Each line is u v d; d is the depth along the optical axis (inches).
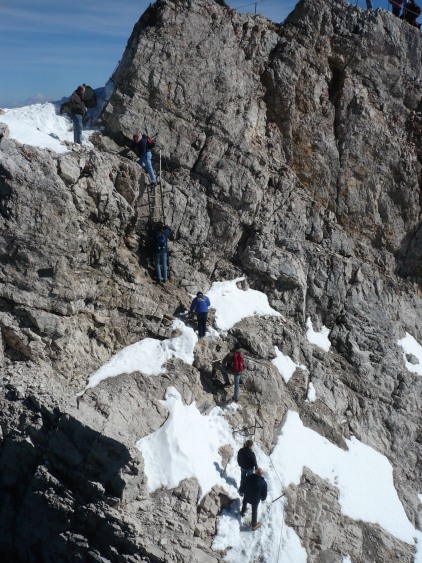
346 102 1051.9
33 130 800.9
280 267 944.3
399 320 1043.3
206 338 839.1
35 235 731.4
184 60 949.8
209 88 955.3
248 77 1007.6
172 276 888.9
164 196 895.7
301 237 993.5
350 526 775.1
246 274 949.2
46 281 737.0
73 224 754.2
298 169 1032.8
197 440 738.8
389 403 962.7
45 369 726.5
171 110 935.0
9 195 724.0
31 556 639.1
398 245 1075.3
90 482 631.8
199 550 644.7
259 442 791.7
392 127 1075.3
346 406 917.8
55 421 660.7
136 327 820.0
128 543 608.7
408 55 1084.5
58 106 936.3
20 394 675.4
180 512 661.3
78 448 642.8
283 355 900.0
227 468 742.5
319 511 757.9
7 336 725.9
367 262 1053.8
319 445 843.4
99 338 790.5
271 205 980.6
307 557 704.4
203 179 940.0
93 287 788.0
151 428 721.0
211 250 930.7
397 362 990.4
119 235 848.3
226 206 938.7
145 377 771.4
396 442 938.7
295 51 1030.4
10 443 658.2
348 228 1053.2
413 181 1070.4
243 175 946.7
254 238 959.0
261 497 686.5
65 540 622.8
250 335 867.4
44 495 636.7
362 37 1060.5
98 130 918.4
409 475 918.4
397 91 1083.9
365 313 1002.1
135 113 917.2
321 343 960.9
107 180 832.3
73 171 772.6
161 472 686.5
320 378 914.7
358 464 860.6
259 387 834.2
